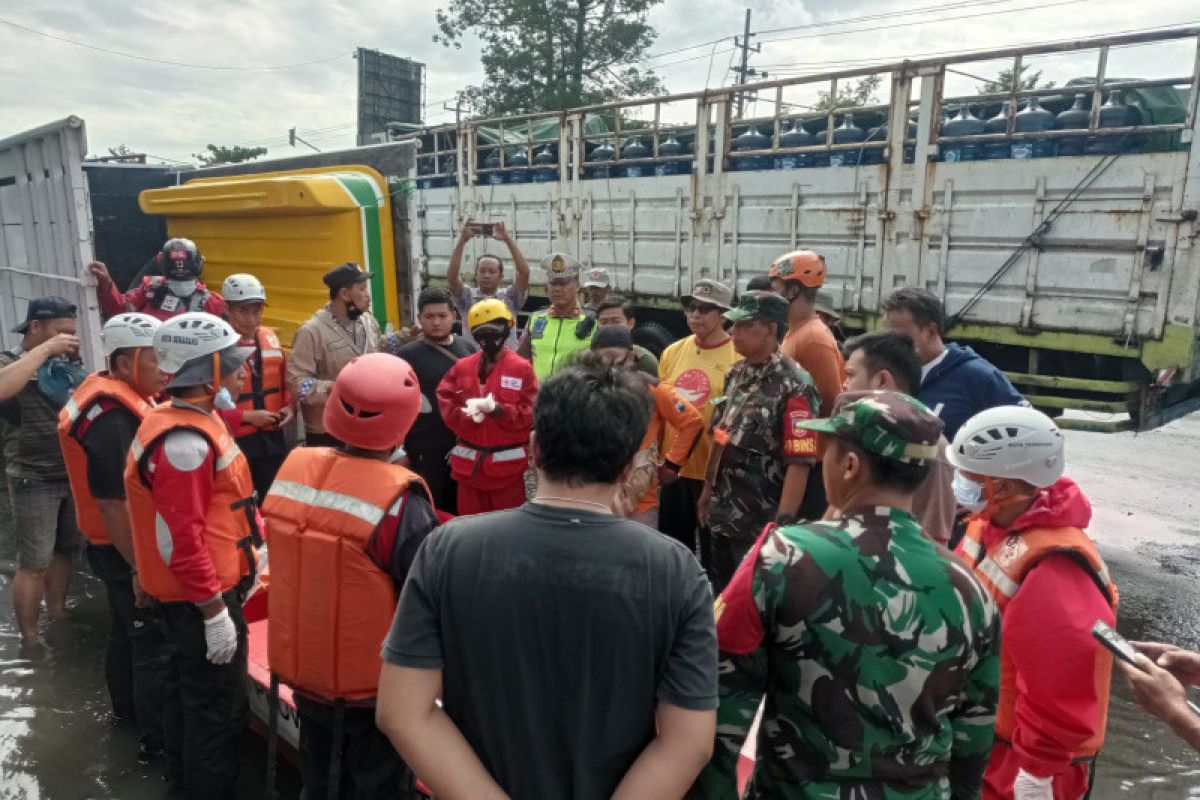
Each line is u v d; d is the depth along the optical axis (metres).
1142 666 1.70
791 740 1.57
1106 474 7.62
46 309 4.26
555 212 9.56
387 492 2.13
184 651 2.74
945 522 2.50
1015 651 1.94
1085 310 5.47
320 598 2.15
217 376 2.69
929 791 1.53
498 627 1.39
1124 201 5.25
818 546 1.54
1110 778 3.30
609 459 1.45
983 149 5.87
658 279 8.41
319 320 4.70
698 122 7.77
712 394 4.12
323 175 6.37
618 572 1.39
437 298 4.54
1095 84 5.34
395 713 1.41
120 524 3.04
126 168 8.35
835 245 6.80
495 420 4.05
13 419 4.20
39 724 3.58
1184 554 5.68
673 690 1.41
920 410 1.60
